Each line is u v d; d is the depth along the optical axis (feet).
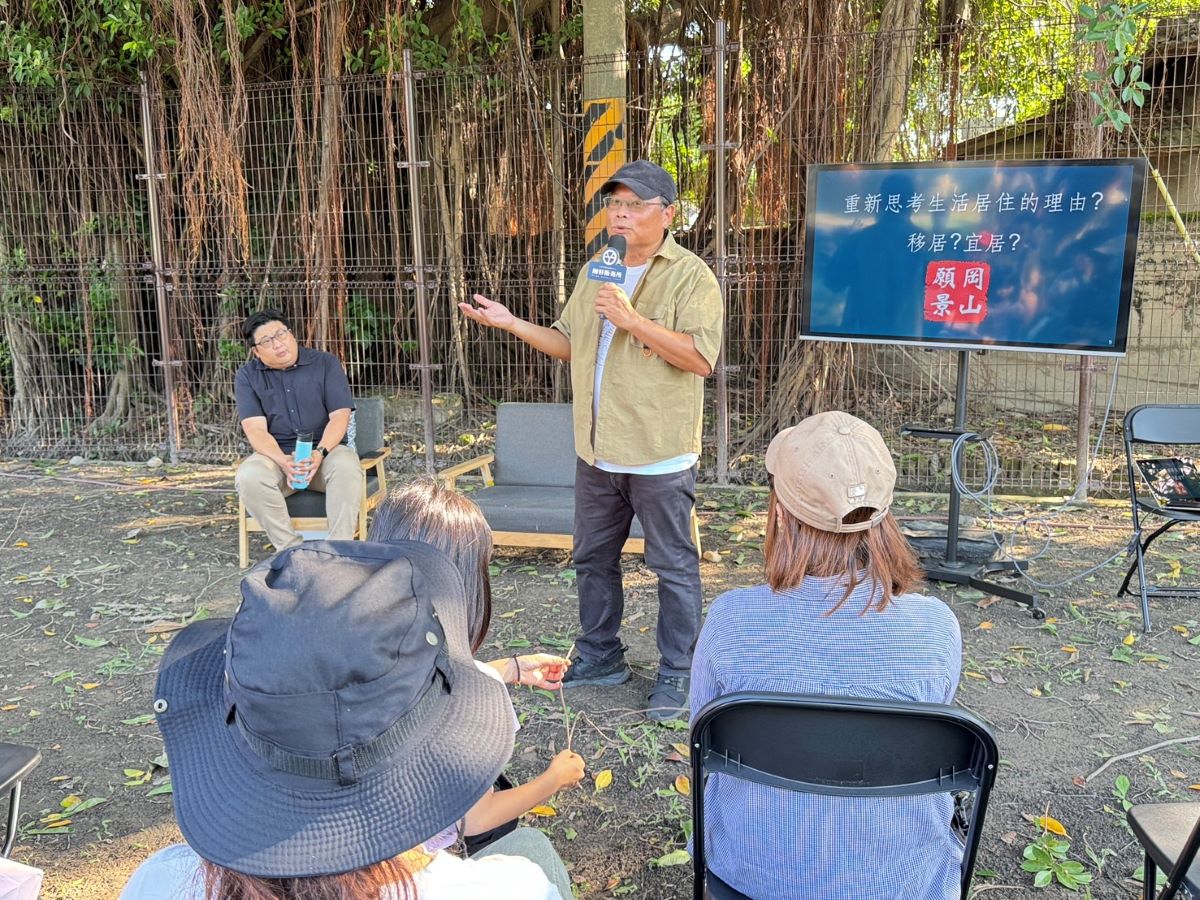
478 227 27.58
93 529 19.08
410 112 22.16
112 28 23.22
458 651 4.05
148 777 9.94
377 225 27.14
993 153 23.58
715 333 10.04
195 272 25.46
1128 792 9.20
